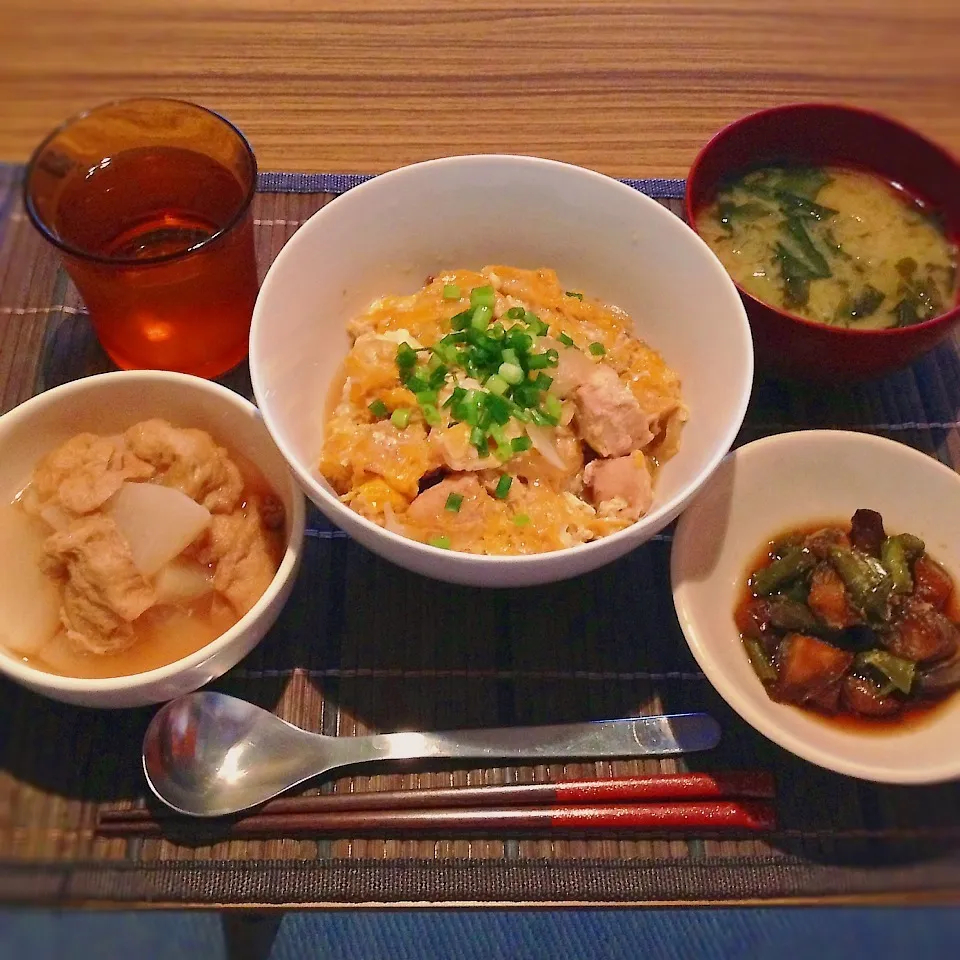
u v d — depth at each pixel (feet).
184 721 1.25
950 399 1.57
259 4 1.88
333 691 1.31
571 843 1.23
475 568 1.15
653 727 1.28
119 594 1.23
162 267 1.35
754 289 1.61
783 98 1.83
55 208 1.45
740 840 1.23
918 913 1.20
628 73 1.86
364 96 1.80
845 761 1.16
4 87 1.74
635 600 1.39
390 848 1.22
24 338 1.55
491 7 1.91
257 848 1.21
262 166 1.72
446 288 1.44
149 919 1.33
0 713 1.24
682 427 1.41
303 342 1.38
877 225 1.66
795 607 1.32
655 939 1.58
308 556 1.39
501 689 1.32
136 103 1.46
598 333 1.46
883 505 1.42
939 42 1.90
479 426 1.32
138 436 1.33
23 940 1.15
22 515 1.31
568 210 1.45
